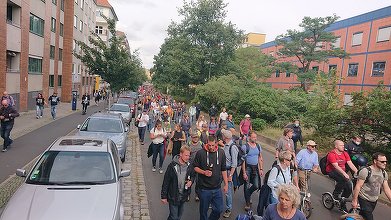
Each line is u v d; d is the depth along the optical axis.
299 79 38.03
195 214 7.16
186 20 42.06
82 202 5.02
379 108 11.86
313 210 8.05
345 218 3.27
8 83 22.97
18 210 4.71
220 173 5.82
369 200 5.95
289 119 22.55
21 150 12.48
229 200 7.16
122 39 25.67
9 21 22.64
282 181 6.01
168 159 12.68
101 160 6.26
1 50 20.78
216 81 32.50
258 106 23.17
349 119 13.48
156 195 8.30
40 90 30.67
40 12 29.64
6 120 11.98
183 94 48.97
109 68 24.94
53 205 4.86
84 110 28.69
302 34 38.81
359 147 9.74
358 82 39.62
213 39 41.25
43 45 30.94
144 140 16.97
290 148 9.11
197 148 7.97
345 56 37.25
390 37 35.25
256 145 7.69
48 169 5.85
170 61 44.91
